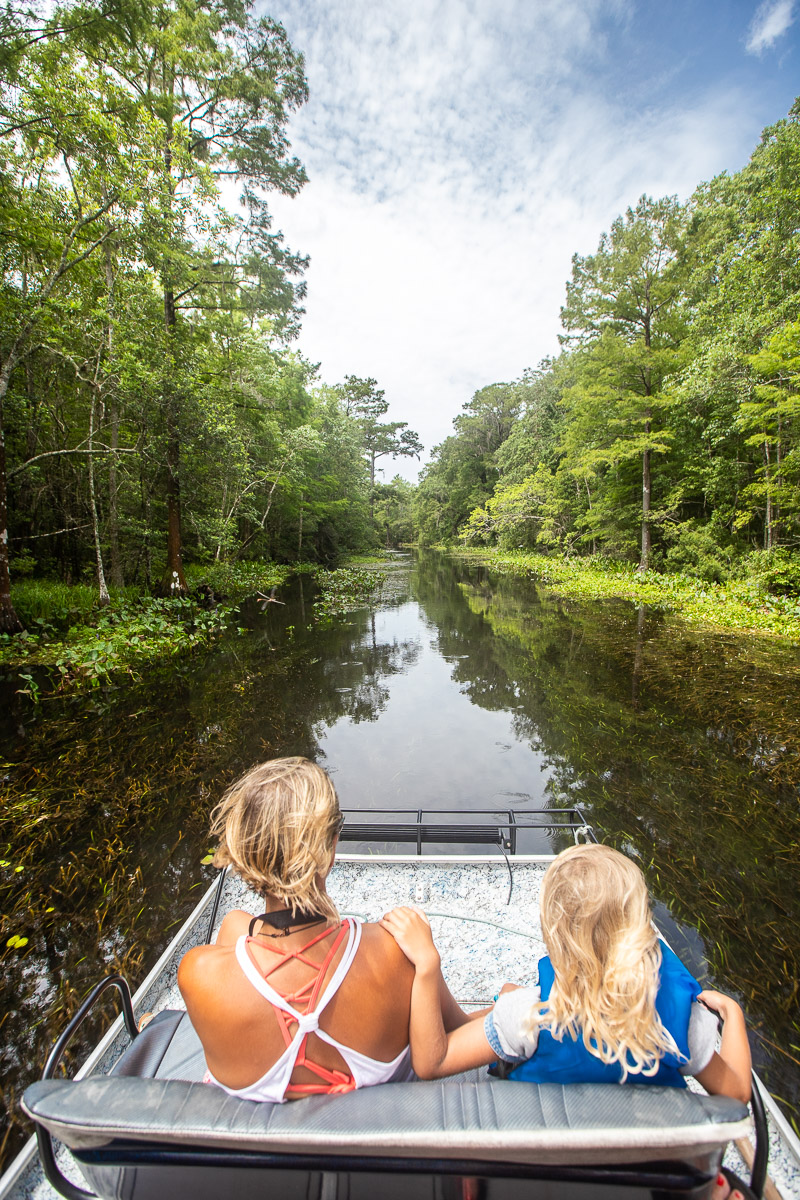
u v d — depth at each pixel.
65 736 5.73
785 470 13.80
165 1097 0.86
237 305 15.55
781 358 12.52
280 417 23.78
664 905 3.03
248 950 0.94
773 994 2.41
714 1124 0.74
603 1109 0.81
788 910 2.97
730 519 17.12
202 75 13.25
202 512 18.91
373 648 10.33
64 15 9.32
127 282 11.67
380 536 65.25
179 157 11.00
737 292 16.05
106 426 13.22
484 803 4.31
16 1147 1.78
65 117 9.05
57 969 2.62
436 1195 0.83
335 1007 0.91
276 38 13.88
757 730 5.54
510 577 24.72
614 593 16.88
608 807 4.14
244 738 5.72
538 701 6.81
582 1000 0.94
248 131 14.55
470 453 48.47
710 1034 0.96
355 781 4.74
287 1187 0.85
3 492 9.80
